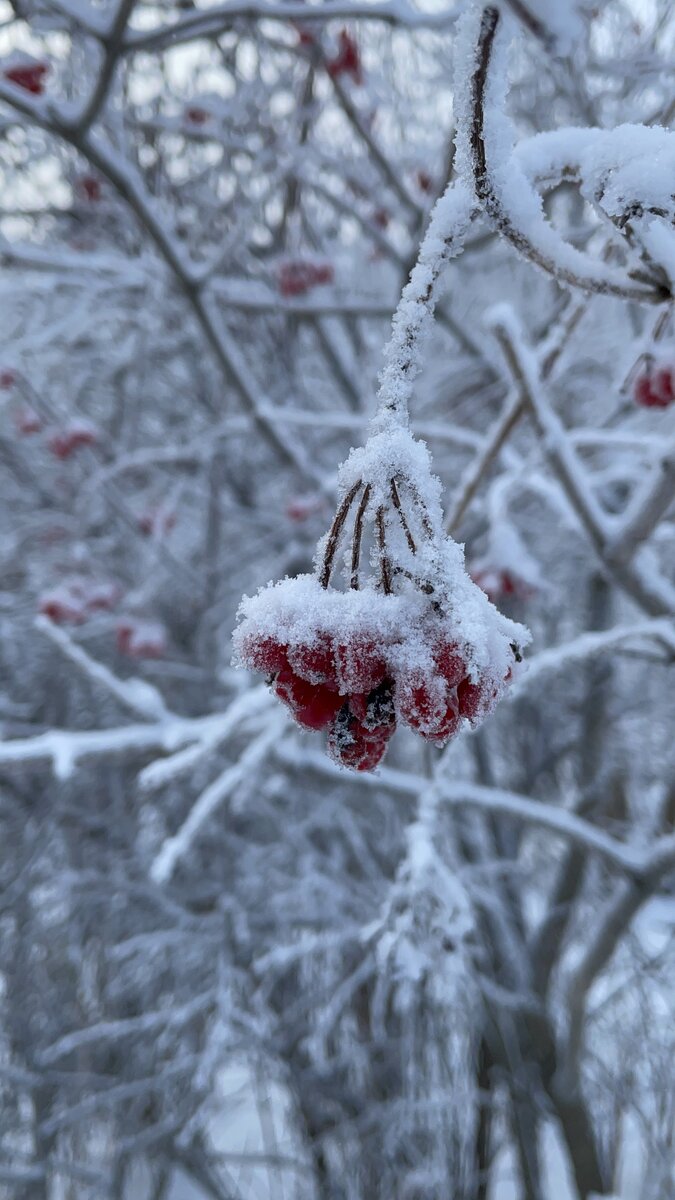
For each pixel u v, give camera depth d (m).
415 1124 5.14
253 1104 6.73
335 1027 5.26
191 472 5.41
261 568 5.68
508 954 4.90
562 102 4.18
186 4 3.25
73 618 4.23
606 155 1.08
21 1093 5.87
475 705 0.97
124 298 4.66
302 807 5.43
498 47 0.97
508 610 4.70
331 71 3.42
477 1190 5.39
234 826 5.79
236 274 4.57
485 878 5.10
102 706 5.61
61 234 4.52
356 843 5.10
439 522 0.95
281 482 5.57
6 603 5.25
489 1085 5.41
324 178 4.73
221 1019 4.28
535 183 1.14
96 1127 6.57
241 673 4.24
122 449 4.81
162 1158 5.56
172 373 5.19
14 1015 5.66
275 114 4.17
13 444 5.36
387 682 0.97
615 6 3.53
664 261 1.10
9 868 5.87
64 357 4.83
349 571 1.04
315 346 5.30
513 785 5.61
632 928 4.39
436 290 0.99
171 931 4.88
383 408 0.96
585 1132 4.43
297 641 0.98
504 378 4.15
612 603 5.34
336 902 4.98
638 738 5.57
